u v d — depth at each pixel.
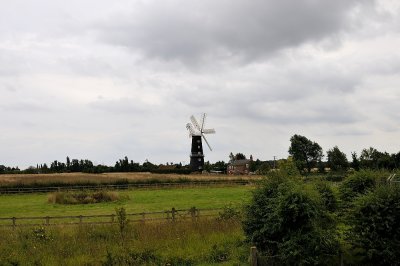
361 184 23.20
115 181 68.75
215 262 18.91
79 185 66.19
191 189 63.47
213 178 76.44
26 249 20.47
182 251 19.94
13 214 37.62
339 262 18.08
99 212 37.78
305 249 16.97
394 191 18.06
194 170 110.75
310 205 17.33
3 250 20.08
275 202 17.66
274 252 18.06
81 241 21.62
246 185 66.06
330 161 95.44
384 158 66.06
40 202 48.97
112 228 23.84
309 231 17.25
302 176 19.44
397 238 17.52
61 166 120.94
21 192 60.56
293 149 115.12
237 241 21.31
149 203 44.69
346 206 21.61
